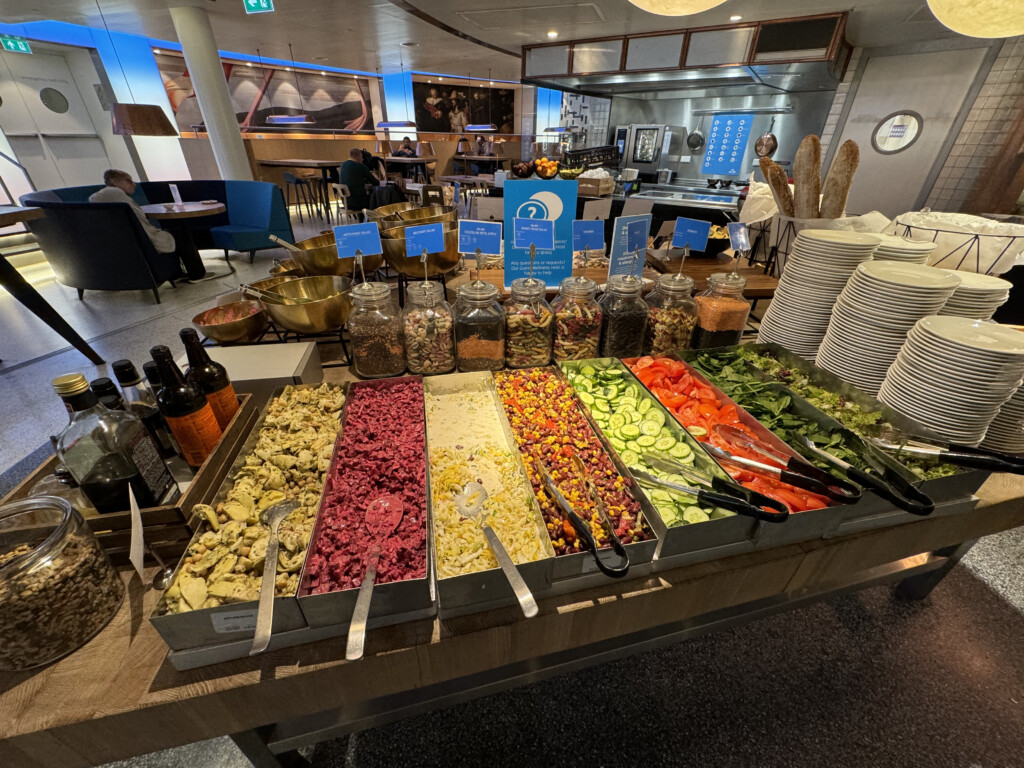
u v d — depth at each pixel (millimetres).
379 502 807
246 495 790
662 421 1021
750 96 4570
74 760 626
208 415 821
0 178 5605
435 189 2506
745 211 1842
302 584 649
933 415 927
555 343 1308
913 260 1209
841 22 3375
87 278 3838
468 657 748
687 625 1084
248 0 4254
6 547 662
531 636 763
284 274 1455
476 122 12008
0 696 607
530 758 1219
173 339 3252
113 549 740
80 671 638
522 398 1141
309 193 8625
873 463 860
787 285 1326
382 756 1220
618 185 4766
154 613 593
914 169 4293
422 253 1279
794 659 1443
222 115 4984
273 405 1027
